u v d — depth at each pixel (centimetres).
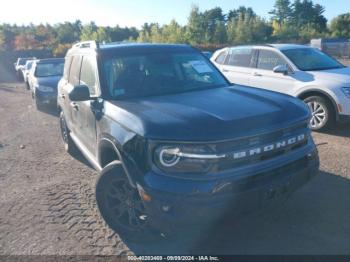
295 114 362
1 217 446
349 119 704
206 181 307
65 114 637
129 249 371
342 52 4200
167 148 314
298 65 789
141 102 395
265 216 413
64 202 480
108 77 441
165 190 310
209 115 337
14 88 2153
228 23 6831
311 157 372
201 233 388
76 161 646
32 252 372
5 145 782
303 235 377
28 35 6469
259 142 327
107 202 383
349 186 481
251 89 448
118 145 356
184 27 6009
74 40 8250
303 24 9475
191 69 486
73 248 376
